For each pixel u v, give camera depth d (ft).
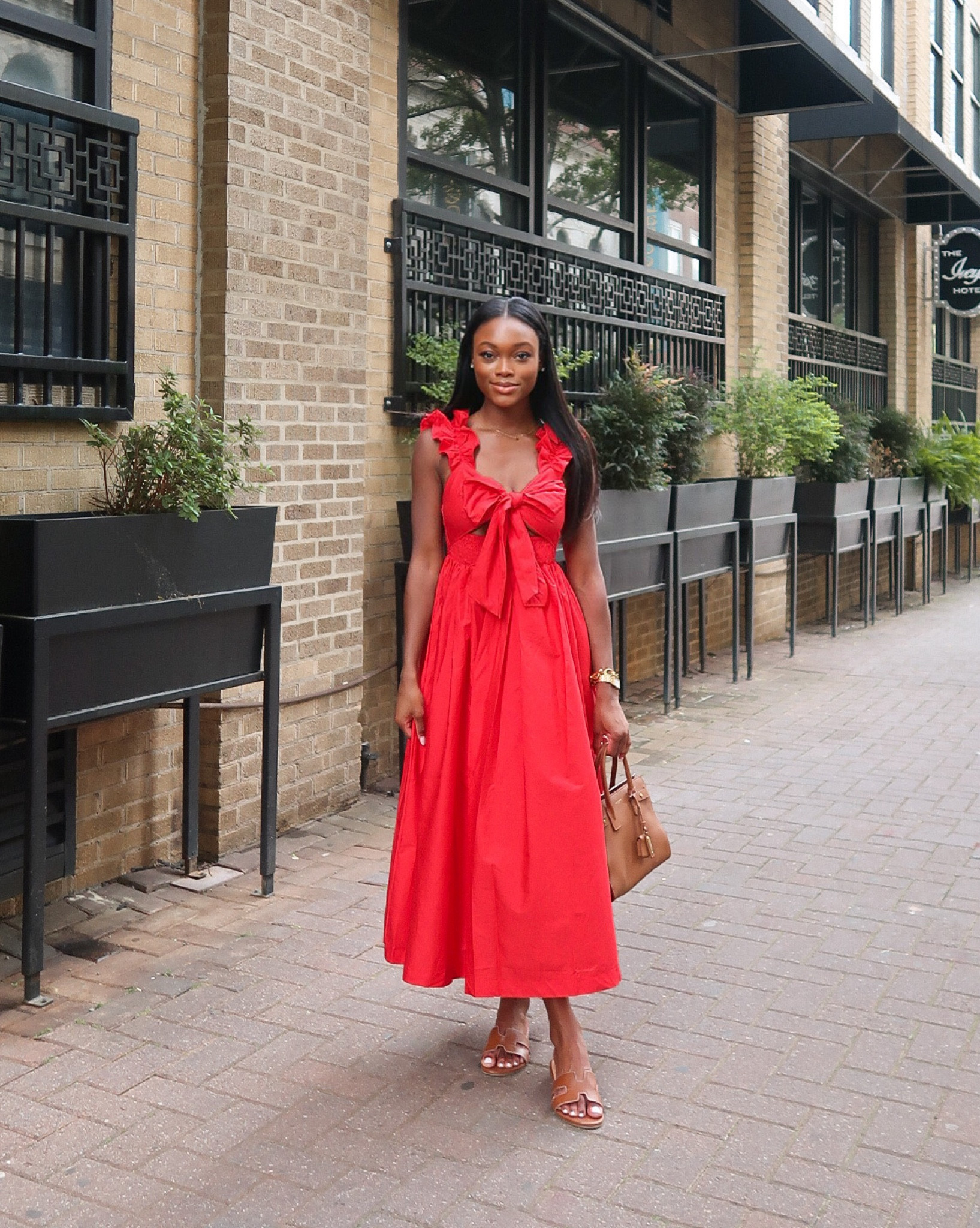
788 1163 8.99
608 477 22.97
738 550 28.02
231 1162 8.93
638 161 27.37
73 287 13.67
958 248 50.44
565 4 23.36
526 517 9.68
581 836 9.57
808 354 39.60
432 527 10.14
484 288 21.52
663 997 11.85
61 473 13.42
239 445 15.30
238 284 15.28
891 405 48.06
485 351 9.82
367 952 12.81
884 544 48.06
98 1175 8.74
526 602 9.57
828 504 34.88
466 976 9.83
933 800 18.90
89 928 13.35
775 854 16.31
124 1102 9.75
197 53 14.97
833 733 23.47
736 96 30.60
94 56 13.43
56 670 11.21
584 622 10.16
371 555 19.17
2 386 12.89
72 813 13.75
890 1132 9.42
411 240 19.56
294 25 15.94
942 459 44.11
